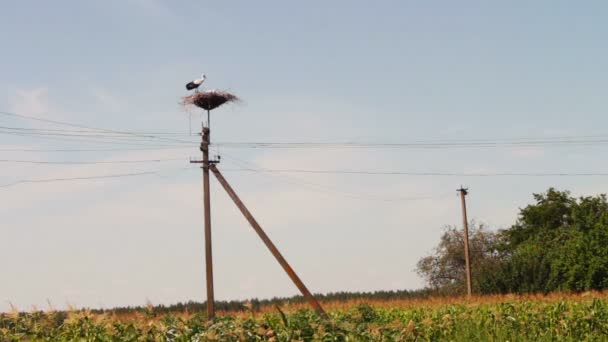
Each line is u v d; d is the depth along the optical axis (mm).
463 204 64438
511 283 65750
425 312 38625
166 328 14828
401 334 17609
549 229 84250
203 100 35812
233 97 36250
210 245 35938
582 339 26656
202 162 36062
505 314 28844
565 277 65062
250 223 34406
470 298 47938
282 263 33688
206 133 36250
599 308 29328
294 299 68062
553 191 86750
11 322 13773
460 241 86938
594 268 62969
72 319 13938
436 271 86625
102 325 14227
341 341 16484
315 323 16344
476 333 24672
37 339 13508
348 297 77250
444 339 23141
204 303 70000
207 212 36031
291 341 15555
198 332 15695
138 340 14438
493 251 86688
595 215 77812
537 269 65750
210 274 35781
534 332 26391
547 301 42062
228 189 35344
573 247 65250
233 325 15836
